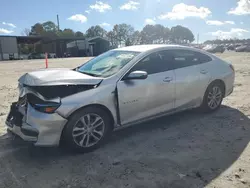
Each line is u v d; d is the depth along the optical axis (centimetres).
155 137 376
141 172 278
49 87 306
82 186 256
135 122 368
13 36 3959
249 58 2117
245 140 355
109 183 260
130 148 340
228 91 499
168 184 254
